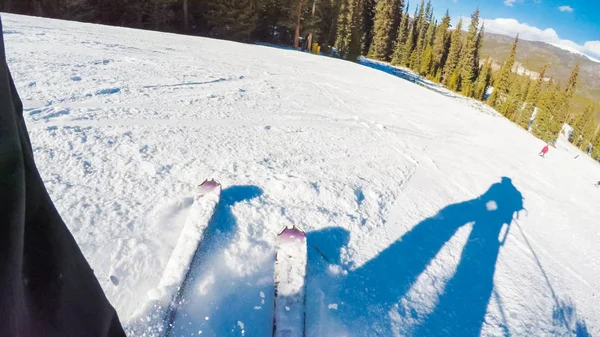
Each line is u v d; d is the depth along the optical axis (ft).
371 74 60.80
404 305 9.21
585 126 214.69
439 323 8.96
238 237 9.79
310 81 40.52
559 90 169.27
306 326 7.60
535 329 9.80
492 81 210.79
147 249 8.61
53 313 2.21
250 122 21.03
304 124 23.36
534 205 20.90
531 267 13.41
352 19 148.46
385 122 29.99
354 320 8.20
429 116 37.99
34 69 21.24
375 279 9.88
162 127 16.74
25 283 2.03
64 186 10.37
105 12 90.79
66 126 14.48
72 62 24.88
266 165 15.02
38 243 2.15
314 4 116.98
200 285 7.80
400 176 18.53
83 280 2.50
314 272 9.32
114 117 16.70
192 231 9.01
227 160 14.67
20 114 2.17
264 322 7.46
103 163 12.19
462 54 180.45
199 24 107.96
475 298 10.44
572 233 18.30
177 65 32.14
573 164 35.50
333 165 17.24
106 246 8.39
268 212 11.35
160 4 94.89
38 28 36.42
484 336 8.95
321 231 11.21
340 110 29.96
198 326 6.89
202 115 20.13
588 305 12.11
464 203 17.87
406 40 200.23
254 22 107.65
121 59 29.50
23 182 1.88
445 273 11.25
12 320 1.79
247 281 8.39
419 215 14.70
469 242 13.83
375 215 13.43
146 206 10.30
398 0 197.47
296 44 115.14
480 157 27.96
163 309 6.75
